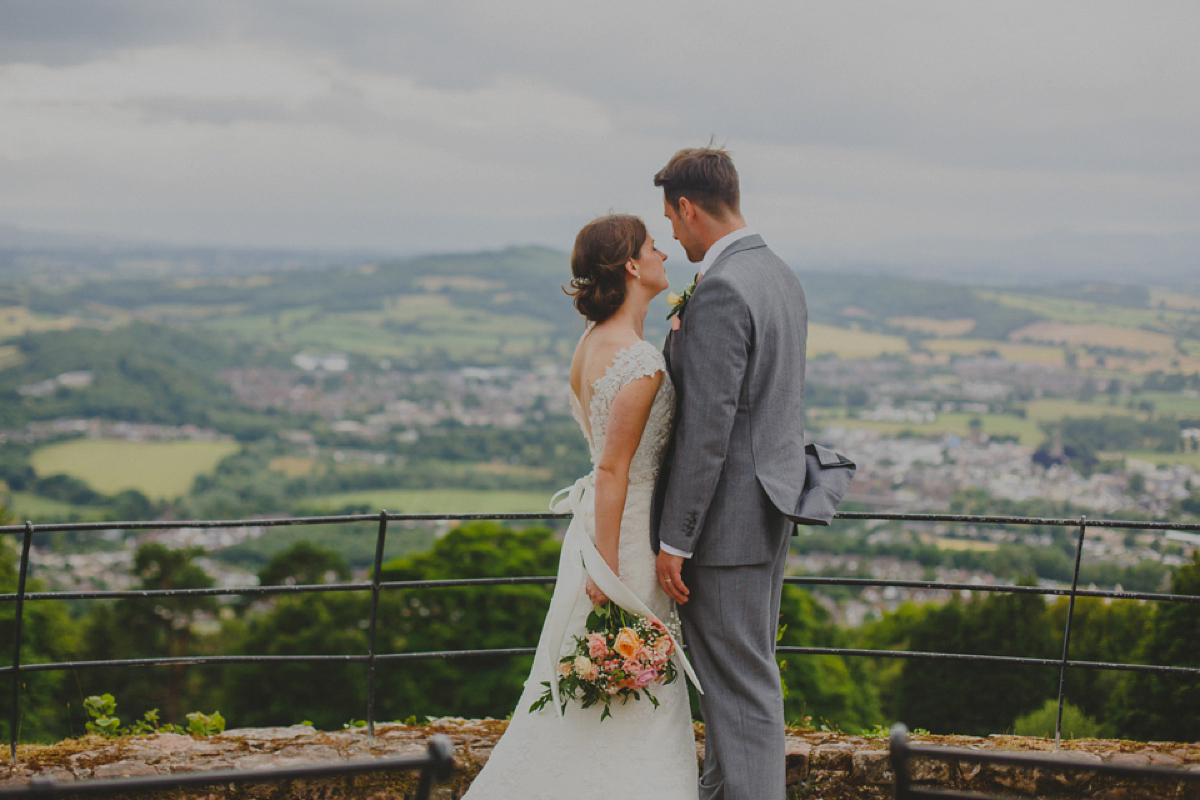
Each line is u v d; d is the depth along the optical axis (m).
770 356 2.24
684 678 2.41
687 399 2.17
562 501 2.65
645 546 2.34
